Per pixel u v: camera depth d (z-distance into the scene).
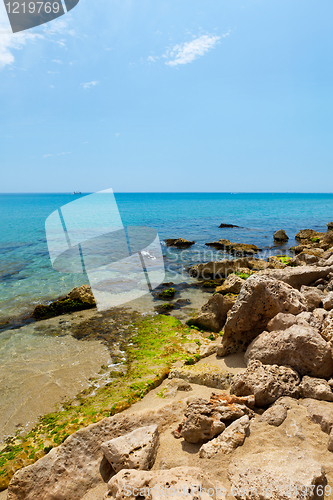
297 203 85.94
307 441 3.15
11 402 4.71
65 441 3.50
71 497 3.10
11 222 27.00
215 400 3.82
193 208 58.69
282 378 4.03
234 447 3.19
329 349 4.12
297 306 5.25
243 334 5.65
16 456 3.67
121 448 3.24
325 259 11.01
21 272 12.94
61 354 6.17
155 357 5.80
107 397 4.64
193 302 9.27
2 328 7.61
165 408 4.09
